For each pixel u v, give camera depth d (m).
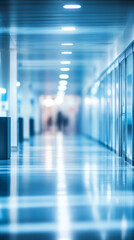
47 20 9.36
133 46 10.14
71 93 39.09
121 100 12.84
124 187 6.70
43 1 7.78
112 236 3.92
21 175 8.24
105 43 12.59
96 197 5.84
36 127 34.59
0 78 13.91
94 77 21.97
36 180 7.52
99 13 8.72
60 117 45.81
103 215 4.76
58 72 21.16
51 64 17.95
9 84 14.02
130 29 9.95
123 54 11.83
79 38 11.72
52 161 11.10
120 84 12.91
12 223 4.41
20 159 11.71
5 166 9.89
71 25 9.93
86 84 28.16
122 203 5.43
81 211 4.96
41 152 14.29
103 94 18.69
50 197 5.85
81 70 20.33
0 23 9.68
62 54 15.02
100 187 6.70
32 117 33.53
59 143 20.17
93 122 24.11
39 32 10.78
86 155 13.13
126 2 7.89
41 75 22.59
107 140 16.66
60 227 4.24
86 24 9.80
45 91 35.62
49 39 11.86
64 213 4.86
